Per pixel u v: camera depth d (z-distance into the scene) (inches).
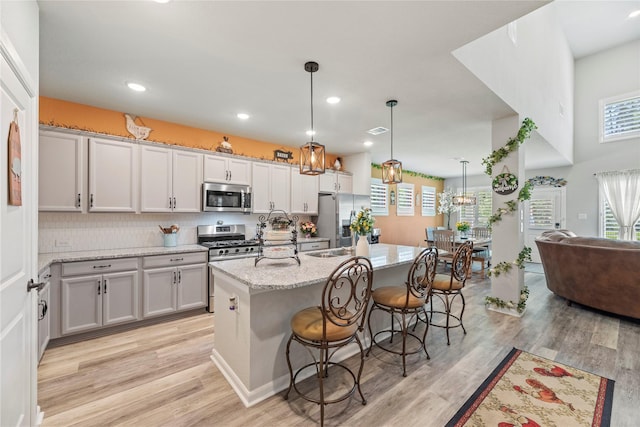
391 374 89.1
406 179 303.6
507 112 133.5
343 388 81.9
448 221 335.3
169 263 128.4
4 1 47.3
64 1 63.2
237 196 161.3
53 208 111.1
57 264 103.4
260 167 174.4
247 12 68.1
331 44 81.4
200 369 90.9
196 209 148.5
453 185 350.0
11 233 51.1
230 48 83.4
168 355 99.4
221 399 76.6
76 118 123.6
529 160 241.3
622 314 131.9
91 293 110.0
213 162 154.7
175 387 81.5
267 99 119.3
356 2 65.0
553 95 197.3
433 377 87.4
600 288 138.6
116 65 92.7
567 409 73.0
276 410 72.6
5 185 48.6
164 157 138.9
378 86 107.0
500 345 109.0
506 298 143.6
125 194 127.6
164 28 74.1
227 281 86.8
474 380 85.9
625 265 129.7
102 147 122.0
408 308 92.0
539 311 147.0
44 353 99.5
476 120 143.7
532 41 156.5
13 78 51.0
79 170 116.3
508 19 70.9
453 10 67.7
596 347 107.3
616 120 247.4
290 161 199.6
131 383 83.1
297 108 129.1
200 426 67.0
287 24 72.7
